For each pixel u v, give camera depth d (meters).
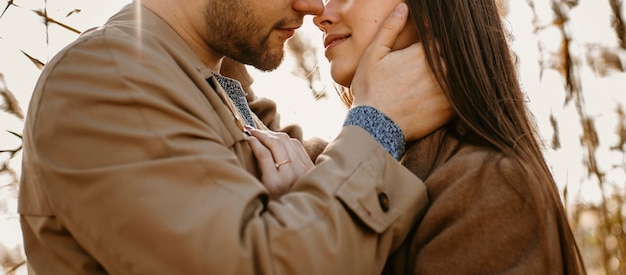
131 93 1.37
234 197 1.32
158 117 1.37
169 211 1.29
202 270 1.26
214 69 1.77
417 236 1.49
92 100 1.37
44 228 1.44
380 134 1.55
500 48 1.70
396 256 1.53
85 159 1.34
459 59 1.61
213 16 1.67
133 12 1.62
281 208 1.35
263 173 1.51
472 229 1.46
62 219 1.37
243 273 1.27
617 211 2.62
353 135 1.49
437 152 1.62
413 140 1.63
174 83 1.44
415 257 1.50
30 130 1.42
